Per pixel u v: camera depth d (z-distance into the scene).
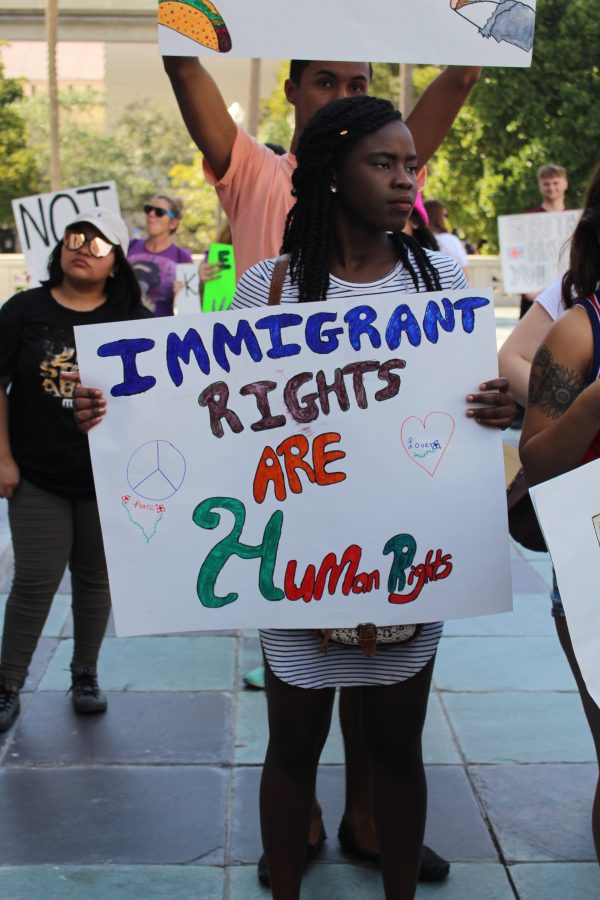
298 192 2.53
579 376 2.43
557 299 3.26
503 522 2.50
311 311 2.45
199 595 2.50
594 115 21.84
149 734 3.97
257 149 3.18
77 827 3.34
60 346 3.87
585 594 2.21
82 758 3.78
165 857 3.19
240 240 3.23
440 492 2.49
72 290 3.92
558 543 2.21
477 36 2.72
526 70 22.05
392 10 2.71
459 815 3.42
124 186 37.16
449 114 3.24
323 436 2.47
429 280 2.54
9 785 3.59
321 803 3.49
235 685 4.42
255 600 2.50
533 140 22.44
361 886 3.06
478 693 4.33
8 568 5.76
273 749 2.61
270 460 2.48
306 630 2.54
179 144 38.62
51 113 25.80
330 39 2.71
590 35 21.86
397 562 2.49
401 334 2.45
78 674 4.18
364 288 2.52
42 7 38.22
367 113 2.42
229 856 3.20
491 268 28.28
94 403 2.47
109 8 38.12
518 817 3.41
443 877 3.08
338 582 2.50
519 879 3.09
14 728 4.00
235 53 2.71
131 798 3.52
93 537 4.02
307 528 2.49
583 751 3.84
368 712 2.58
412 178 2.44
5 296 29.59
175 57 2.96
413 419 2.47
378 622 2.49
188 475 2.49
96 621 4.14
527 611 5.28
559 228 9.77
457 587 2.51
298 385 2.46
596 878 3.10
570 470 2.38
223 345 2.47
